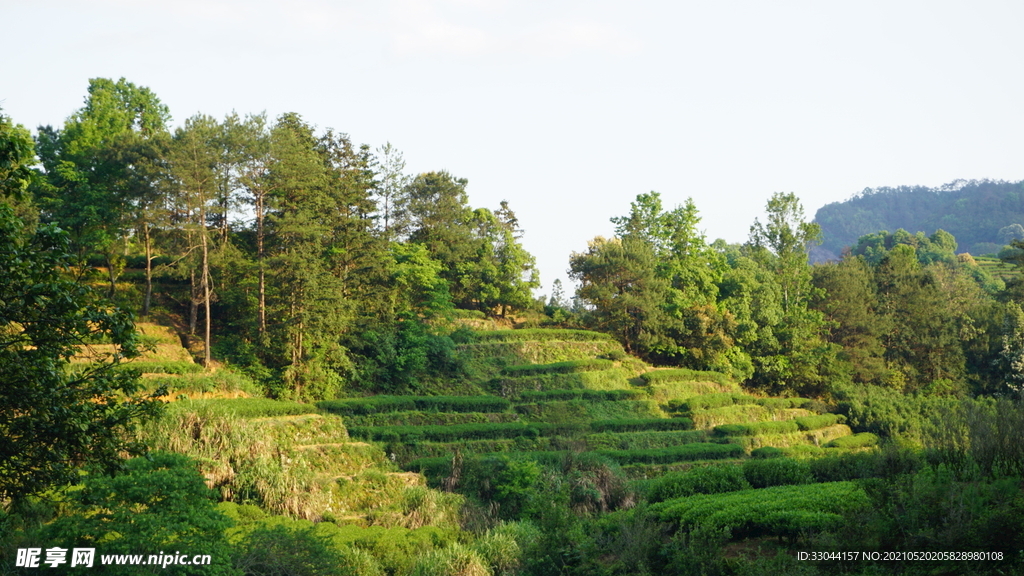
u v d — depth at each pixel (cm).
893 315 9794
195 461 2998
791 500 3303
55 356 1894
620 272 8269
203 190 5628
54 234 1820
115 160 5838
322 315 5700
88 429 1908
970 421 3105
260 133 5919
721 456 6031
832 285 9625
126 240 6656
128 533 2238
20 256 1767
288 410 5000
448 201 8575
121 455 3331
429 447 5225
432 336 6819
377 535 3616
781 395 8350
